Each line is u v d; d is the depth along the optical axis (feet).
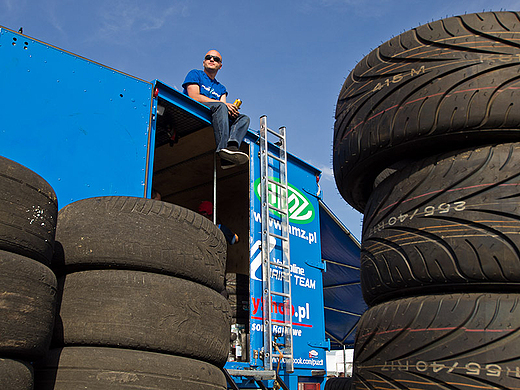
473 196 7.82
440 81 8.43
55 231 7.86
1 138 10.61
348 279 30.94
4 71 11.01
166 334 7.91
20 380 6.21
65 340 7.64
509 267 7.31
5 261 6.42
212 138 18.78
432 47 8.77
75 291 7.88
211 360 8.72
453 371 7.23
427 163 8.58
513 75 8.03
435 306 7.71
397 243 8.41
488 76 8.12
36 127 11.23
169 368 7.76
